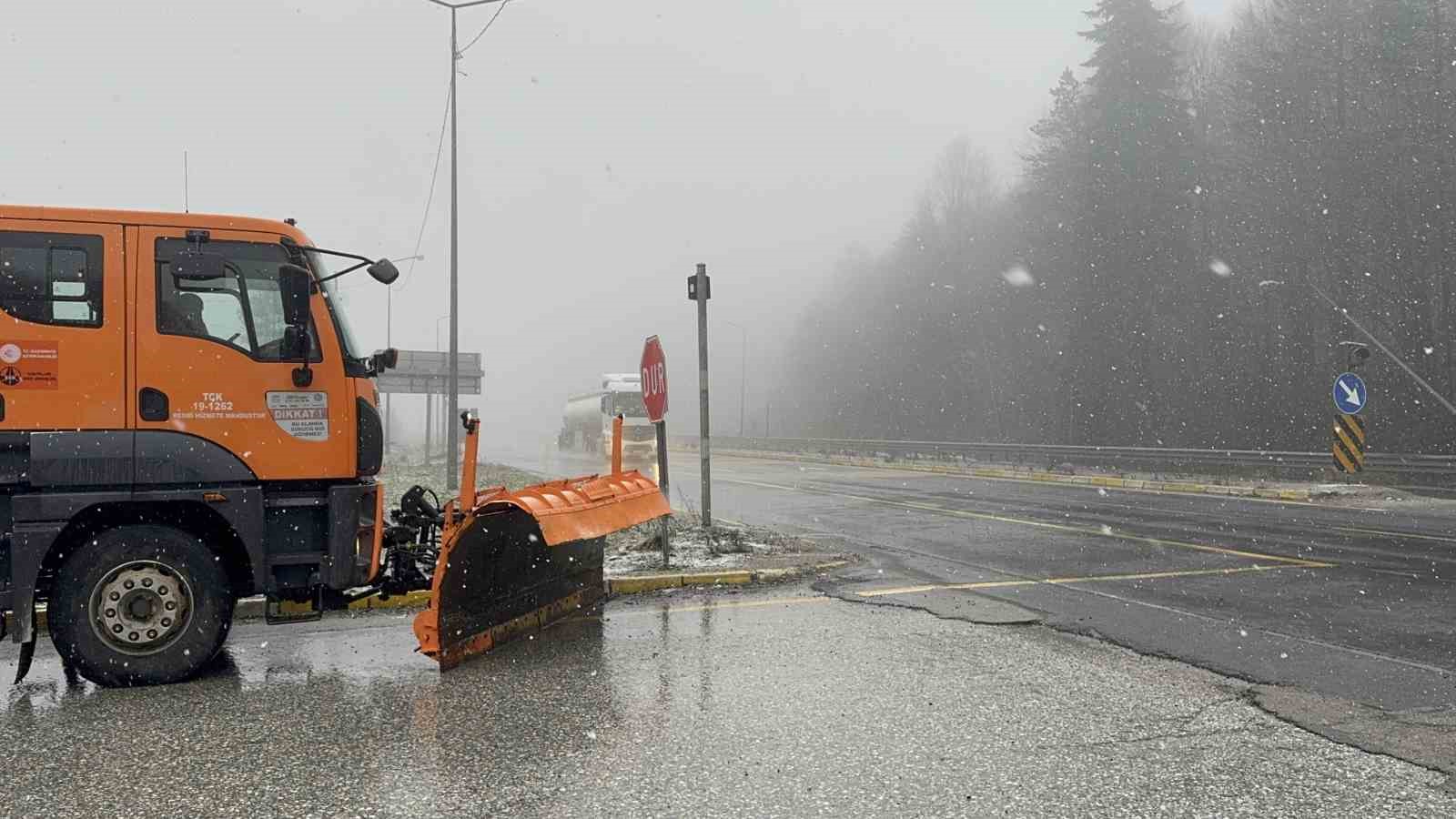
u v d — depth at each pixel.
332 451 6.95
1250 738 5.21
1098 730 5.35
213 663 7.01
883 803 4.36
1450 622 8.09
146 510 6.68
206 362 6.68
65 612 6.35
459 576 6.67
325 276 7.14
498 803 4.38
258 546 6.76
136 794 4.51
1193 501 20.62
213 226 6.81
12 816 4.27
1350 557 11.96
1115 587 9.85
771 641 7.51
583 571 8.87
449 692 6.15
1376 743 5.12
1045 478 29.23
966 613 8.52
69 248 6.53
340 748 5.11
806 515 17.83
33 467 6.27
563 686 6.25
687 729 5.37
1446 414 33.72
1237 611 8.61
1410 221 35.50
